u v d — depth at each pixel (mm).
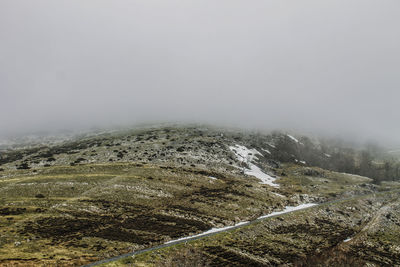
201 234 75875
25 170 112250
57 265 51438
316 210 115750
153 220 78625
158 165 128000
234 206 100750
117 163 125562
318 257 77625
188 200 98250
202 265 60375
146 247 63625
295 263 71562
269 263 68688
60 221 70188
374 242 97312
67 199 84625
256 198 113625
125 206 85000
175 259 59844
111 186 97938
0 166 121375
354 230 106250
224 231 79188
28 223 67188
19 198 82688
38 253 54812
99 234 66062
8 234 60688
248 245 75375
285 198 123312
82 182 99250
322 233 97062
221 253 67188
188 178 119438
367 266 78062
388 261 84562
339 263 76062
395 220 123875
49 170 111188
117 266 53000
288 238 86625
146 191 98688
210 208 95000
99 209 80125
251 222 90438
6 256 52156
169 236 70875
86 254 56750
